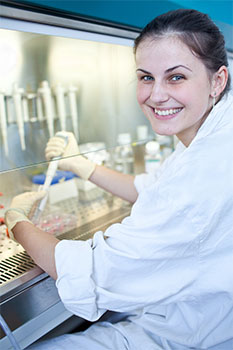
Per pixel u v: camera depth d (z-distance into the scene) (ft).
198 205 2.67
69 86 5.29
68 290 2.76
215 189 2.68
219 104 2.84
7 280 3.03
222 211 2.71
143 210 2.88
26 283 3.01
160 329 3.15
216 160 2.71
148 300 2.82
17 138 4.49
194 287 2.89
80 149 4.89
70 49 4.70
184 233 2.70
